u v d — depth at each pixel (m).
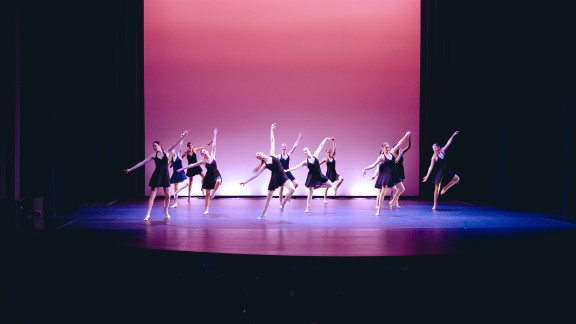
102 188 9.46
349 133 10.06
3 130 5.66
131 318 4.66
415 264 4.35
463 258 4.41
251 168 10.05
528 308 4.56
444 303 4.38
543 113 8.27
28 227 5.68
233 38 10.01
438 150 7.96
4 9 5.74
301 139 10.04
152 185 6.57
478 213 7.51
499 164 8.33
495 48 8.84
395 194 7.94
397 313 4.31
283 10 10.01
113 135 9.66
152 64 9.98
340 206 8.45
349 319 4.27
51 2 7.09
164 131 10.02
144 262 4.64
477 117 9.62
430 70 10.07
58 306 4.84
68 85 7.98
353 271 4.29
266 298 4.33
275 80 10.02
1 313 4.84
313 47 10.02
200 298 4.46
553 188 8.24
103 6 9.23
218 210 7.76
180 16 9.98
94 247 4.80
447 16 9.98
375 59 10.05
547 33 7.50
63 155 7.96
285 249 4.55
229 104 10.02
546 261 4.70
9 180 5.67
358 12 10.03
